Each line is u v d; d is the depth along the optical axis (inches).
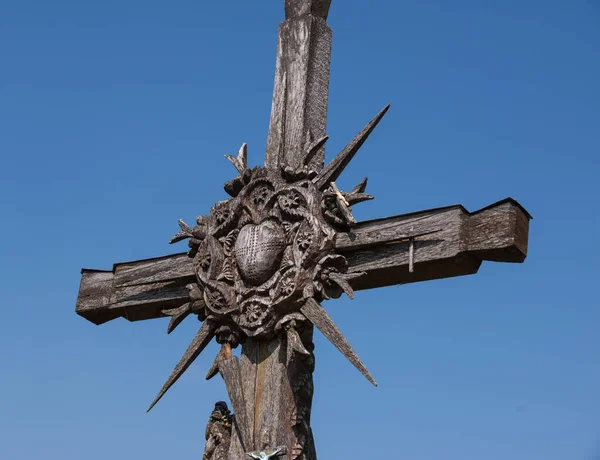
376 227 550.9
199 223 600.1
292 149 592.4
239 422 554.6
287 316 554.9
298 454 546.0
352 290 546.3
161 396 580.1
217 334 578.9
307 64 605.9
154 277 620.7
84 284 648.4
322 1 619.2
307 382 557.9
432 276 549.6
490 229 529.0
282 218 569.6
